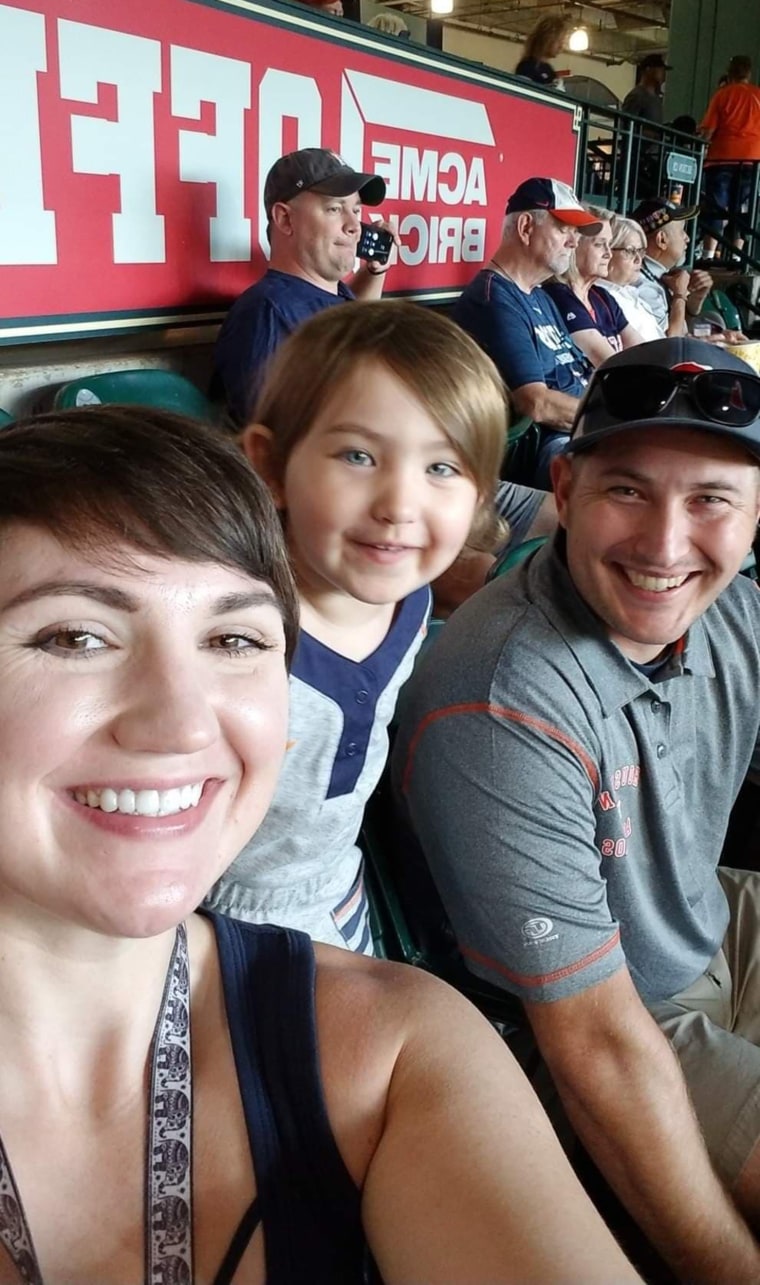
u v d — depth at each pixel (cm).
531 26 1797
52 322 262
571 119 517
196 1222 68
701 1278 113
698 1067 129
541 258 369
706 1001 146
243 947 76
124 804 57
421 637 156
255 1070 71
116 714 56
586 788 119
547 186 361
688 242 712
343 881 145
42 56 241
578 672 119
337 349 134
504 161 463
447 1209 67
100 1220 67
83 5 248
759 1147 121
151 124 277
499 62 1938
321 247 299
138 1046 69
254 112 312
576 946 114
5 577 55
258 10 304
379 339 133
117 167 270
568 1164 72
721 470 116
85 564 55
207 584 58
